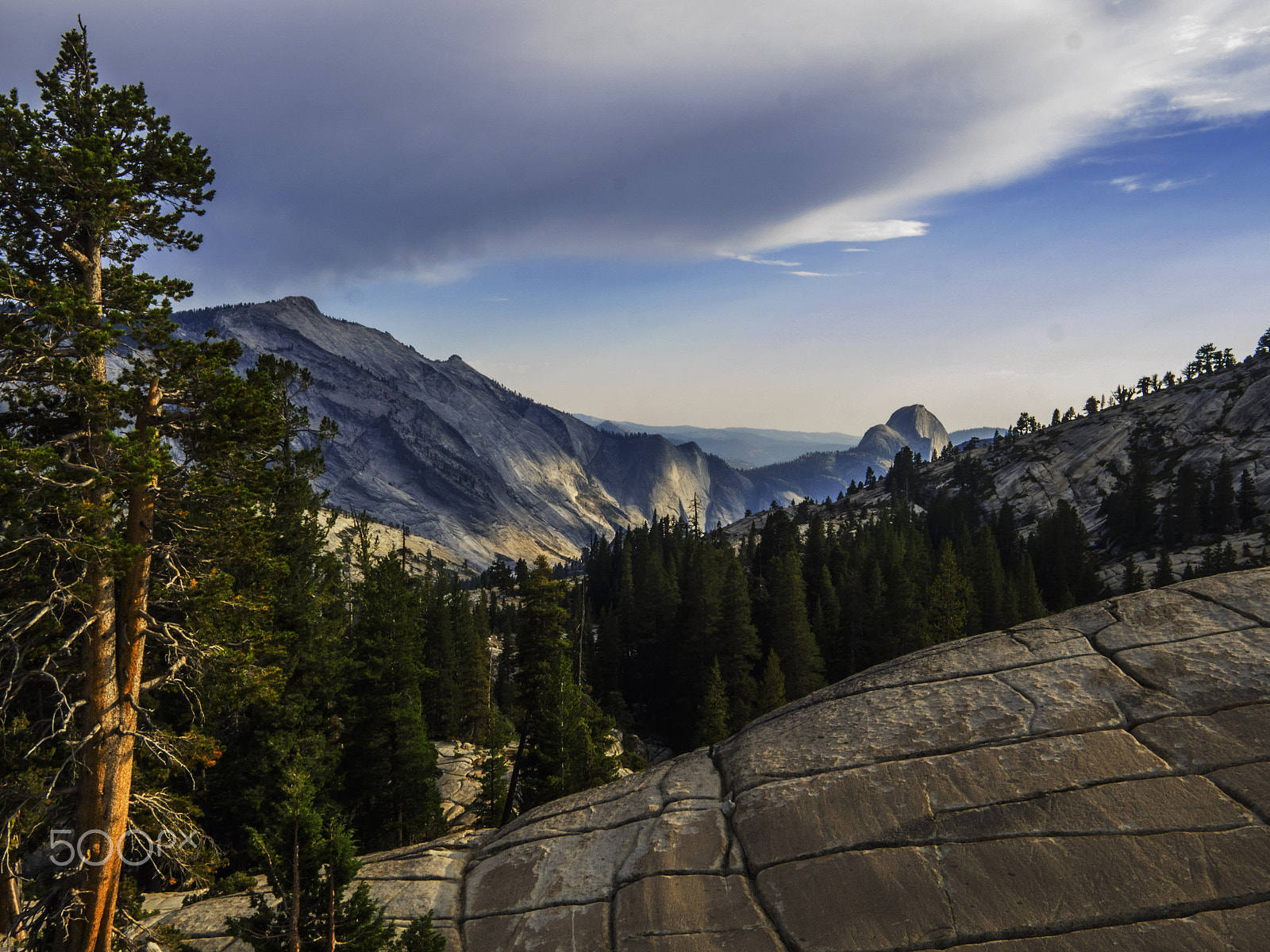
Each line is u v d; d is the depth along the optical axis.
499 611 119.31
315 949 8.91
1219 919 5.64
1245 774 6.82
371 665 28.78
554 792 26.50
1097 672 8.91
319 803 23.94
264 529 13.52
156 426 11.91
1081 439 184.75
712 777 9.93
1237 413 163.75
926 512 160.12
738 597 54.19
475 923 8.61
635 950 7.16
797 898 7.12
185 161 12.90
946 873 6.82
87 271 12.37
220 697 13.73
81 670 11.68
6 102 11.59
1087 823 6.85
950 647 10.95
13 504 10.22
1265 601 9.27
